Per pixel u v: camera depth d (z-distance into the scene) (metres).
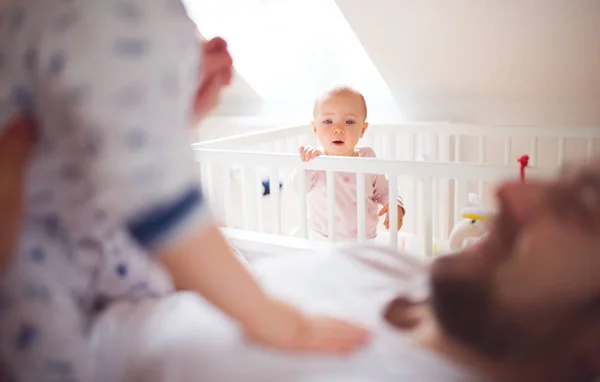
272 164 1.38
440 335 0.50
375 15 1.92
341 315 0.57
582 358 0.45
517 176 1.03
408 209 2.15
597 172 0.46
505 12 1.76
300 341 0.50
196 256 0.45
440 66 2.12
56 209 0.46
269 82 2.65
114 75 0.38
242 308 0.47
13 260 0.45
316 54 2.52
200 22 2.37
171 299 0.58
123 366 0.51
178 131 0.42
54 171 0.43
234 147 1.76
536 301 0.44
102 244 0.50
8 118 0.42
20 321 0.44
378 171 1.23
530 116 2.15
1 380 0.45
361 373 0.47
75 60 0.38
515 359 0.45
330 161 1.29
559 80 2.02
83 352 0.46
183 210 0.43
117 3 0.40
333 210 1.35
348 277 0.66
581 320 0.44
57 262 0.48
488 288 0.47
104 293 0.55
